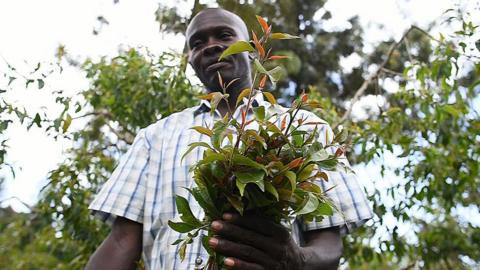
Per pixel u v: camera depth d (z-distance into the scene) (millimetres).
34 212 4535
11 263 5156
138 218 2006
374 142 3773
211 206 1561
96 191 3928
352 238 3938
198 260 1818
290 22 7867
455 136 3658
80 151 3949
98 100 3947
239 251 1534
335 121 3912
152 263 1914
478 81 3535
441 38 3613
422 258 4102
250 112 2098
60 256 4520
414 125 3840
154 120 3828
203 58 2162
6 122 3234
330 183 1994
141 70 3812
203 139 2021
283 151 1588
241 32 2236
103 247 2027
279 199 1542
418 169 3746
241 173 1512
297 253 1610
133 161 2078
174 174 1969
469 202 4188
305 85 8148
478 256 4195
